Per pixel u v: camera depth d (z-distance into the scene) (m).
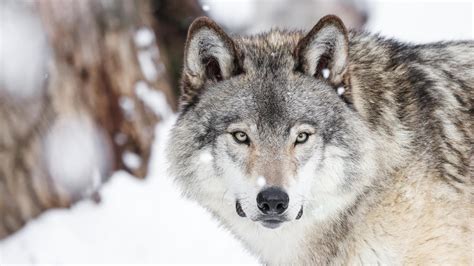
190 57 12.00
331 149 11.43
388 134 11.66
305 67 11.73
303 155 11.27
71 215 17.89
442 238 11.50
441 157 11.61
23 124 17.83
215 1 25.52
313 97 11.52
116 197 18.58
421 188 11.48
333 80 11.70
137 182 19.33
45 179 17.95
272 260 12.42
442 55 12.34
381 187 11.58
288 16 27.27
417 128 11.70
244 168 11.25
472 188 11.60
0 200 17.53
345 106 11.62
